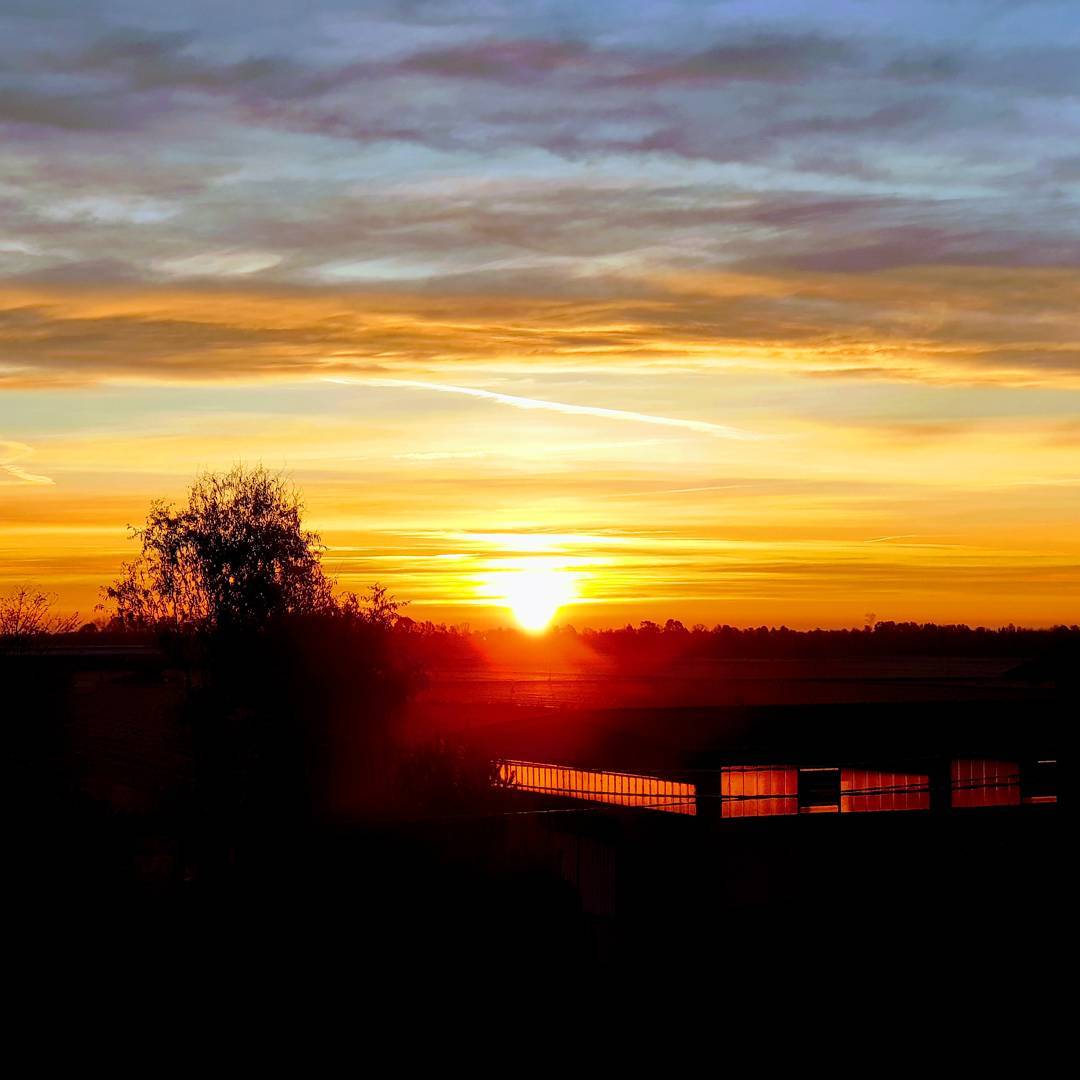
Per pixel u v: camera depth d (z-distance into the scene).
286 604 38.19
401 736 36.47
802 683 57.19
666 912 32.84
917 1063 23.88
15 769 31.36
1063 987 28.14
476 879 29.50
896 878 34.78
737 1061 24.09
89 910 27.92
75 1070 23.06
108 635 40.03
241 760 35.00
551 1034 25.72
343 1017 25.84
